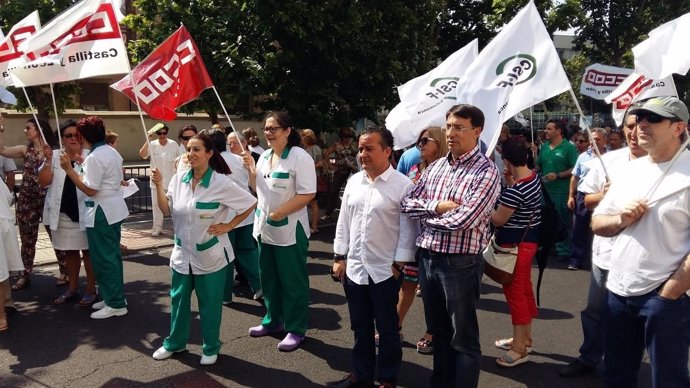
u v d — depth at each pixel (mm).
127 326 5090
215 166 4281
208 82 5043
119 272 5324
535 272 7141
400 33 10914
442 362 3635
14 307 5496
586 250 7234
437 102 5867
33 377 4082
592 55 22047
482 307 5703
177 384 3996
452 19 17953
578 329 5145
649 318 2721
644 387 3994
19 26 5297
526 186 4070
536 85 4234
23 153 6238
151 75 4953
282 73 10258
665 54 3689
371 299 3750
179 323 4367
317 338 4871
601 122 24250
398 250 3605
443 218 3211
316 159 10008
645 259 2736
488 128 4387
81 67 5109
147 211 11156
